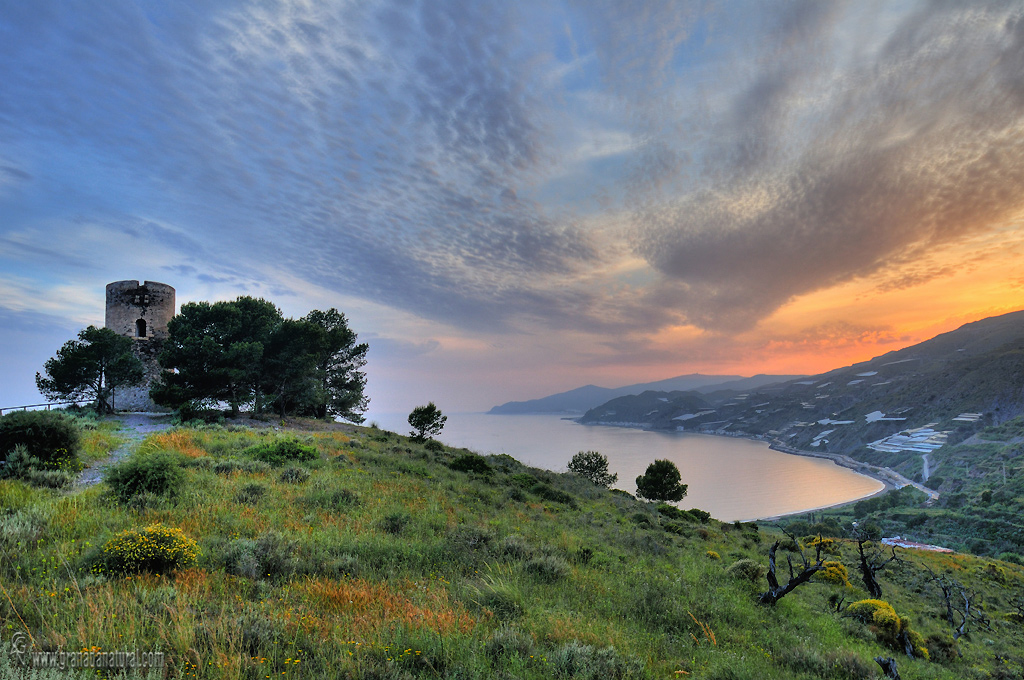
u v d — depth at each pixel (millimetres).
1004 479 181125
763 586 14453
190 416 31375
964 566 43500
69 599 6219
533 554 12078
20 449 14281
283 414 39500
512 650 6219
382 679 5121
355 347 50938
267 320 39500
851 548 36844
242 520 11141
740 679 6922
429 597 8000
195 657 5059
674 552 17906
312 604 7129
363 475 19875
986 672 13219
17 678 4230
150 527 8352
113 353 33469
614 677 6043
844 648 10023
